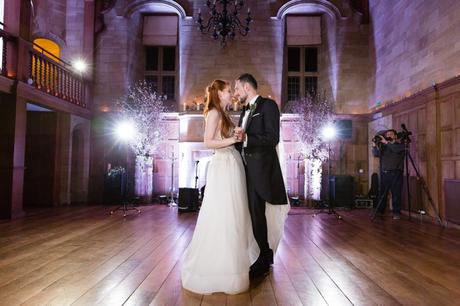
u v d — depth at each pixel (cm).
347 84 1085
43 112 1003
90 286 301
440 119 692
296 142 1068
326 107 1049
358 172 1051
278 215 339
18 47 755
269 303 264
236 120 1022
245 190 315
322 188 1049
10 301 264
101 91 1099
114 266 366
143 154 1035
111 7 1109
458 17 632
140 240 506
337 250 453
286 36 1153
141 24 1166
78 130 1074
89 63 1089
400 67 872
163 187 1089
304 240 520
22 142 765
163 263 379
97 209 905
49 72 880
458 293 291
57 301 265
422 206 750
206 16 1120
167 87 1173
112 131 1081
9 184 731
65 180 1019
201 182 1032
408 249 459
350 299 275
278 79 1108
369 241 512
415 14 793
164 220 712
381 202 789
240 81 335
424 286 309
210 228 290
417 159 772
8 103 744
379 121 977
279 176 324
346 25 1094
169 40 1162
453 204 632
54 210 878
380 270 360
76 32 1095
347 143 1057
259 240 322
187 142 1039
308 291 293
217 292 288
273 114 313
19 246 462
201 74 1113
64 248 451
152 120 1059
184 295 279
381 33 991
